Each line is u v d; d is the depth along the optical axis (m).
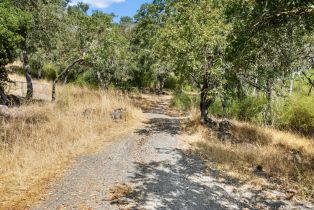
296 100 18.98
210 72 12.97
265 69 14.69
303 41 16.08
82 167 7.51
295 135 17.50
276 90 18.69
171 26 14.01
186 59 13.09
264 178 7.91
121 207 5.48
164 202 5.92
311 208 6.30
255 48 9.80
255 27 8.74
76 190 6.12
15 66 33.41
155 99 32.56
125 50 25.36
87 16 22.05
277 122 19.06
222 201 6.30
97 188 6.29
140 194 6.18
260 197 6.68
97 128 11.59
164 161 8.64
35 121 11.41
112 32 22.23
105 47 21.58
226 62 11.94
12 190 5.89
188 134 12.64
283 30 9.50
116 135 11.38
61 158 7.96
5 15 12.13
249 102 20.30
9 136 8.93
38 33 18.48
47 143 8.62
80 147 9.18
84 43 22.03
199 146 10.62
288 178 8.12
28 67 17.81
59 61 26.14
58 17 19.12
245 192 6.89
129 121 14.48
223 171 8.21
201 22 13.25
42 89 22.28
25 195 5.74
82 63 22.34
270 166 8.95
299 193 7.05
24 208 5.22
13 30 12.50
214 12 12.90
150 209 5.54
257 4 8.17
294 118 18.72
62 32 19.92
